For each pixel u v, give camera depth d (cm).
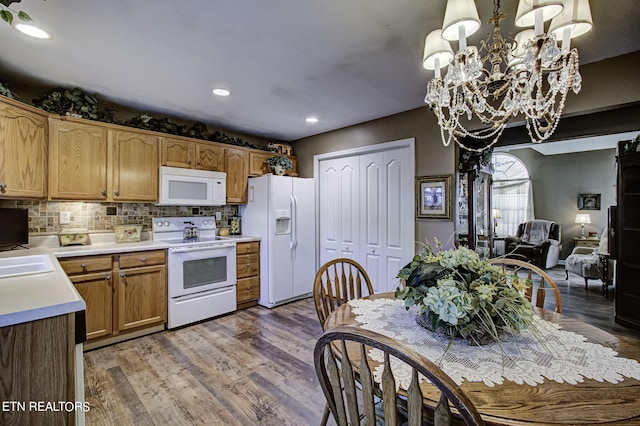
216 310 334
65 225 281
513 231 761
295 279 396
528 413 77
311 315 345
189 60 213
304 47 196
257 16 164
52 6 154
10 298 105
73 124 262
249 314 349
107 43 191
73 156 262
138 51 201
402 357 71
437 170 303
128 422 170
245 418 174
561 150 664
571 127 312
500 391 86
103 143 280
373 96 281
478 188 413
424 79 245
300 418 175
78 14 161
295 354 251
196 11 159
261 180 382
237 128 394
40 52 202
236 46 195
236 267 356
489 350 110
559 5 122
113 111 303
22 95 257
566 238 695
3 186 210
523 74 163
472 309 109
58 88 262
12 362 91
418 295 126
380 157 357
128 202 309
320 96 282
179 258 304
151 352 253
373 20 168
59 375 97
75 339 108
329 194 412
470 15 129
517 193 756
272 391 200
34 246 262
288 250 388
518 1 153
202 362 237
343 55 207
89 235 292
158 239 338
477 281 121
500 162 780
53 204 274
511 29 178
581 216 668
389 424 75
